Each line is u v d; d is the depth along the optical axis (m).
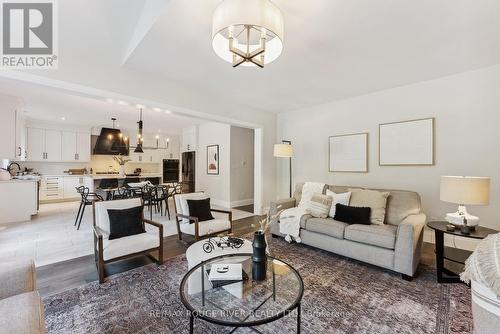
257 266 1.70
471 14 1.96
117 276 2.37
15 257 2.85
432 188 3.39
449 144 3.25
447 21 2.06
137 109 5.39
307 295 2.06
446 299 2.00
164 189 5.27
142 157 8.80
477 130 3.04
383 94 3.89
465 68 3.04
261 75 3.32
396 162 3.71
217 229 3.20
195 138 7.64
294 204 3.89
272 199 5.50
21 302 1.18
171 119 6.60
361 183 4.15
